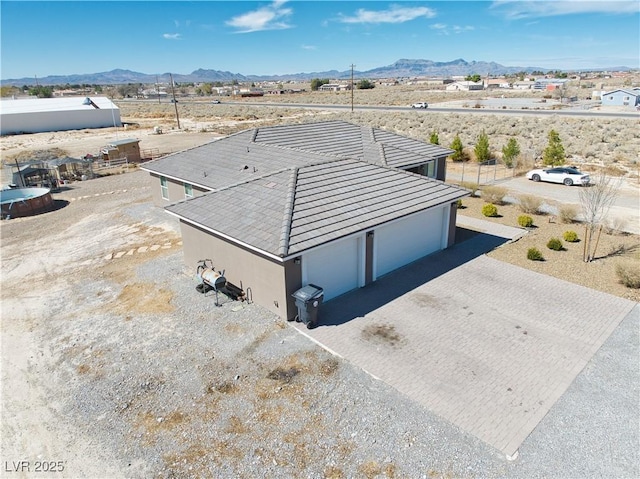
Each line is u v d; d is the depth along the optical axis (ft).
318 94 472.03
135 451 27.61
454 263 54.34
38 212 84.33
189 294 47.55
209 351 37.40
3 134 208.23
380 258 50.37
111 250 62.34
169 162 79.05
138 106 370.94
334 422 29.17
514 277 49.85
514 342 37.50
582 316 41.29
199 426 29.35
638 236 61.31
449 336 38.60
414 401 30.83
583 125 154.81
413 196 53.42
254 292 44.68
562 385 32.12
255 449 27.32
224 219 46.93
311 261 42.57
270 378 33.73
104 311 45.14
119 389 33.35
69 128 226.17
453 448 26.84
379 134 87.40
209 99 472.85
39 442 28.71
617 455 26.04
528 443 27.07
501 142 134.00
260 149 73.77
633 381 32.32
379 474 25.27
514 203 79.61
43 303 47.70
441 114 210.38
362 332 39.47
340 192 50.47
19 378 35.32
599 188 58.18
